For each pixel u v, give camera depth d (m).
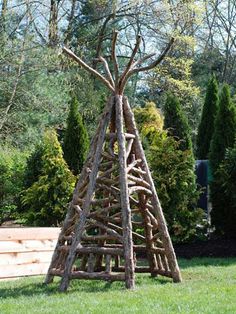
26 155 14.47
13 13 19.17
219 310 4.96
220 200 11.59
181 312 4.85
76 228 6.58
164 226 7.08
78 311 4.97
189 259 9.89
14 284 7.16
